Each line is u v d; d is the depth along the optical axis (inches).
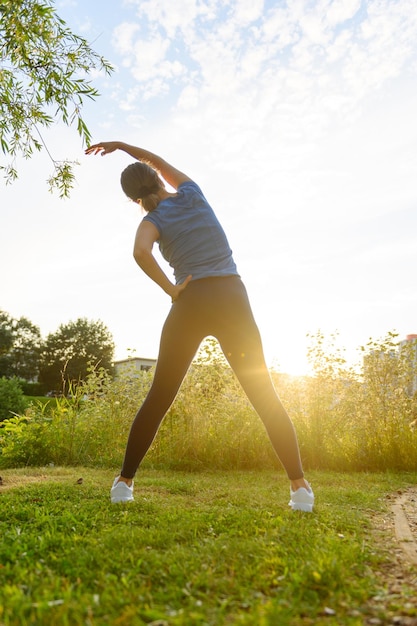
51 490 141.9
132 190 128.1
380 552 86.7
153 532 92.5
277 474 209.5
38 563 74.4
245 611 59.9
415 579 72.9
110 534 90.7
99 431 244.7
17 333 2194.9
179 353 120.0
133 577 70.6
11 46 165.0
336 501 140.0
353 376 257.1
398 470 229.0
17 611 56.9
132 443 123.7
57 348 1973.4
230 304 117.2
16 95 181.8
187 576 70.3
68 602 59.4
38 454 231.0
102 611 58.2
